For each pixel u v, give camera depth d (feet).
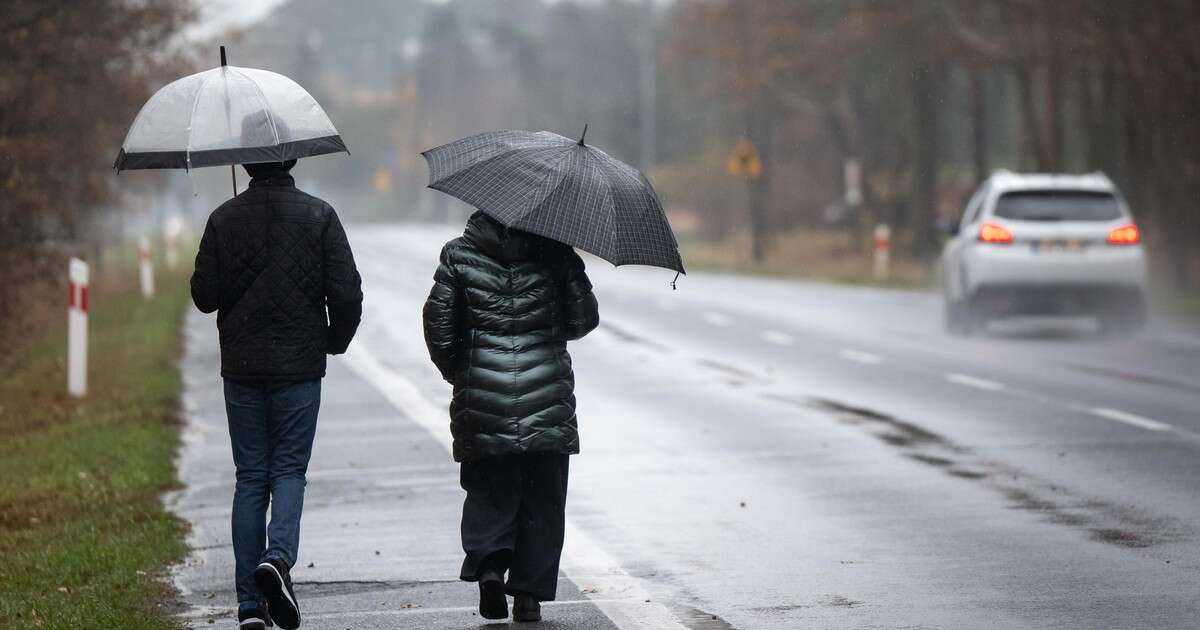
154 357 221.87
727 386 188.24
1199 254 409.90
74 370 187.21
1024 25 414.82
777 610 83.10
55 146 239.30
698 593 87.45
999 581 88.99
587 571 93.61
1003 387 181.88
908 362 211.82
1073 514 108.17
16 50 235.40
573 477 127.13
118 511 115.55
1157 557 94.43
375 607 85.40
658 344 242.17
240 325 77.97
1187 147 351.87
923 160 560.20
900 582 89.30
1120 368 201.26
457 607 84.99
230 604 86.63
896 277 453.99
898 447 139.74
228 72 80.33
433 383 196.65
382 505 117.50
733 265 547.90
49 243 237.66
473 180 78.28
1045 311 246.88
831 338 250.57
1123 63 360.28
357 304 79.46
